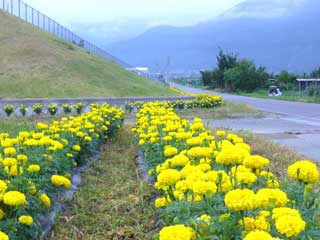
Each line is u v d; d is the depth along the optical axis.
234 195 2.55
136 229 5.02
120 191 6.44
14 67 28.94
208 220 2.76
